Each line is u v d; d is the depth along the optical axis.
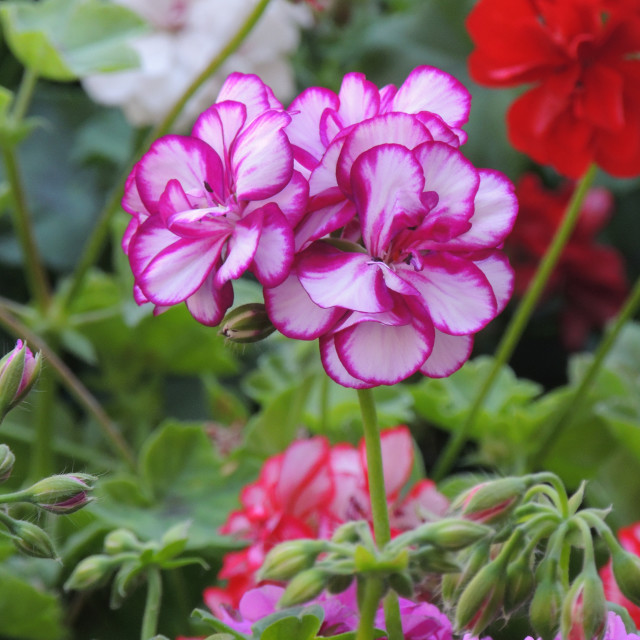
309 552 0.70
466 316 0.68
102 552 0.94
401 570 0.70
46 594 0.88
